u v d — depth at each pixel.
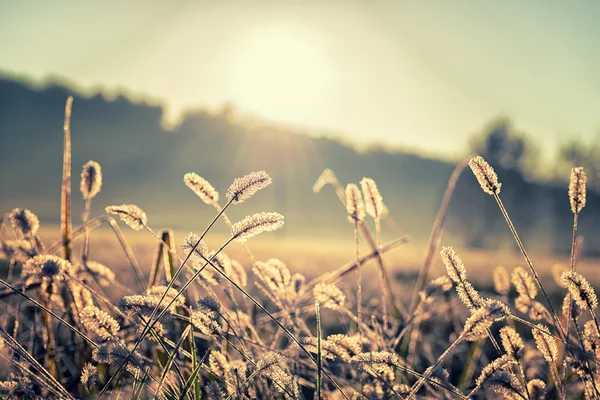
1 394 1.96
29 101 134.75
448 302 3.54
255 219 1.87
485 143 98.12
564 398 1.96
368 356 1.79
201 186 2.22
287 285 2.51
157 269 2.90
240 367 1.91
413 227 94.62
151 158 126.75
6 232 2.93
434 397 2.46
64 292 2.71
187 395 1.98
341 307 2.42
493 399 2.47
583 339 1.96
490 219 90.31
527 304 2.21
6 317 3.01
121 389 2.36
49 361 2.61
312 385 2.33
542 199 95.62
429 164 142.25
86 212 2.93
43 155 114.88
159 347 2.39
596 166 84.88
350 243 53.62
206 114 144.12
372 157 142.25
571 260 1.90
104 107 141.38
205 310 2.03
